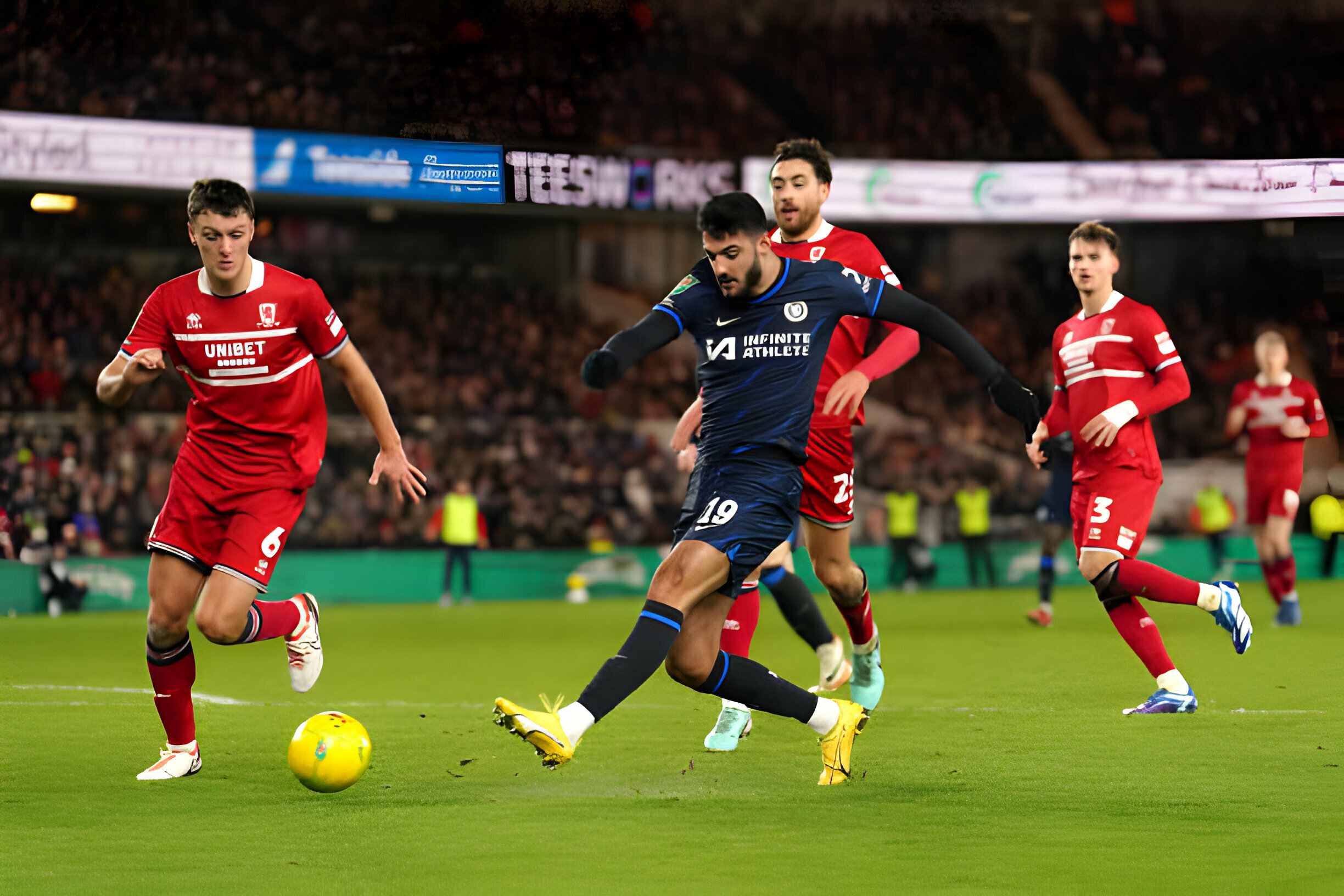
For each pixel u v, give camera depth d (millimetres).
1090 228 10852
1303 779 7926
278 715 10875
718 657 7430
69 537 24094
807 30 36906
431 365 34156
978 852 6262
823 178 9844
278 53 30578
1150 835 6590
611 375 6977
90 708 11109
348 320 34062
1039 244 38406
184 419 28672
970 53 36625
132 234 33312
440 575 26875
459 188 22797
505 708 6508
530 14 31688
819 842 6477
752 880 5801
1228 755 8680
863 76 36969
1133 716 10320
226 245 7730
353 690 12969
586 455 31766
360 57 30750
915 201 29562
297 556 25875
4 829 6777
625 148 27812
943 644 16344
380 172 25953
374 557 26391
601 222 37438
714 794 7586
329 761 7465
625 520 31109
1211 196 28438
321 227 35312
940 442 33875
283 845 6438
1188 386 10523
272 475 8281
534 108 31734
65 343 30844
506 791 7703
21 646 17328
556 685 13375
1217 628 17188
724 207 7117
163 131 24922
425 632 20109
